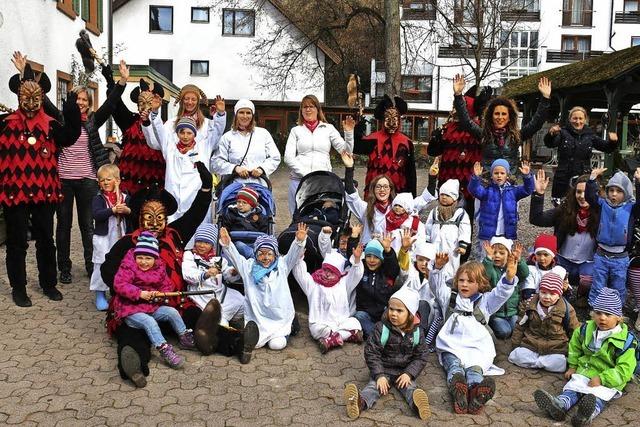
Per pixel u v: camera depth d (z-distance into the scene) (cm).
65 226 733
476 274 512
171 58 3581
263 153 761
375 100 3519
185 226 621
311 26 3300
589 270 658
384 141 762
